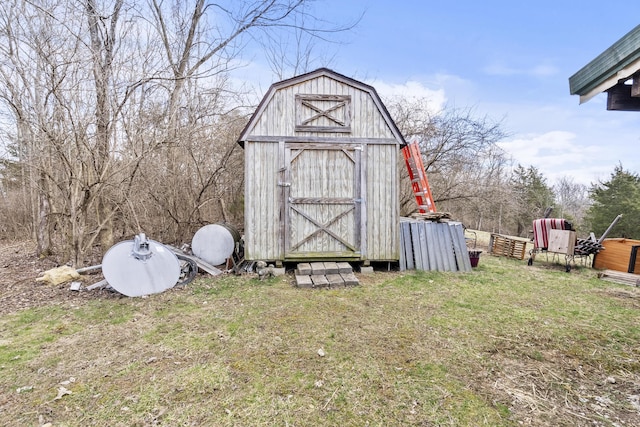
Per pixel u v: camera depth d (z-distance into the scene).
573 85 2.63
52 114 5.75
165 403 2.46
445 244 6.95
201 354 3.21
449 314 4.30
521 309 4.52
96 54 5.93
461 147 11.97
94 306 4.59
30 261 7.73
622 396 2.60
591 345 3.46
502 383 2.76
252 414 2.35
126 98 6.05
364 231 6.47
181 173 8.79
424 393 2.60
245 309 4.46
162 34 8.31
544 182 28.70
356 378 2.80
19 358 3.13
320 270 5.96
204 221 8.95
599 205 24.94
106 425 2.24
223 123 8.47
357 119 6.43
